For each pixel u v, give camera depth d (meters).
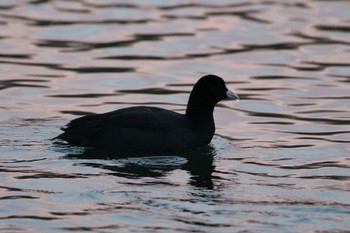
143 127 16.39
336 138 17.34
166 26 25.83
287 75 21.78
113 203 13.55
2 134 17.03
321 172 15.31
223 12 27.45
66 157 15.84
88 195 13.88
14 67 21.95
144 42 24.34
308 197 13.96
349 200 13.84
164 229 12.55
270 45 24.19
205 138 16.81
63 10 27.42
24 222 12.72
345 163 15.86
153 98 19.94
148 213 13.16
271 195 14.05
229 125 18.33
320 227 12.72
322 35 25.06
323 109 19.30
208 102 16.95
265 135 17.59
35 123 17.84
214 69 22.16
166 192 14.12
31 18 26.44
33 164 15.39
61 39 24.50
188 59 22.95
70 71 21.83
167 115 16.73
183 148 16.53
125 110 16.80
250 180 14.84
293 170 15.45
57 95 19.97
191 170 15.38
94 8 27.75
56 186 14.27
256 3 28.64
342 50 23.73
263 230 12.57
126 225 12.67
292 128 18.03
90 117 16.73
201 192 14.15
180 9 27.78
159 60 22.88
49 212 13.13
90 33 25.03
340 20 26.58
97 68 22.12
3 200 13.56
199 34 25.06
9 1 28.39
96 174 14.97
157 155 16.23
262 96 20.25
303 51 23.70
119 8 27.81
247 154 16.41
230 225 12.73
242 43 24.36
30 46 23.78
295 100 19.95
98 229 12.52
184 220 12.90
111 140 16.34
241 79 21.45
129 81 21.19
